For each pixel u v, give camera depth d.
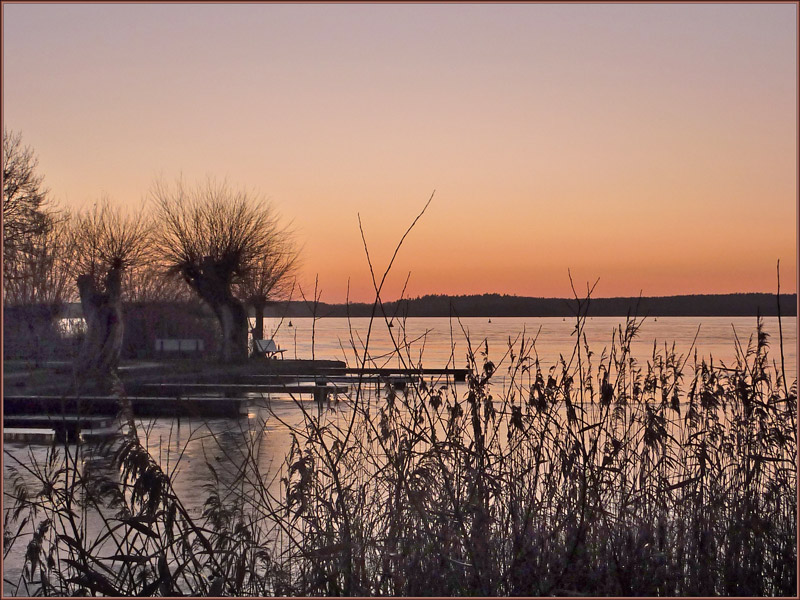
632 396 7.02
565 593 5.05
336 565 5.16
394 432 5.87
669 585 5.56
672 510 6.08
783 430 6.48
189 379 25.70
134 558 5.09
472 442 5.87
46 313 32.69
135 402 19.03
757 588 5.68
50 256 37.16
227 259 41.12
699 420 7.23
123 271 40.44
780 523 6.22
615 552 5.44
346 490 5.64
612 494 6.18
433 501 5.37
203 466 11.23
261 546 5.46
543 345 48.94
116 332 25.66
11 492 5.53
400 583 5.12
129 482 6.20
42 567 5.34
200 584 5.16
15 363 26.61
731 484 6.46
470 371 6.39
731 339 71.62
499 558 5.36
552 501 5.94
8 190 36.94
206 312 40.38
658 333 95.38
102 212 45.12
